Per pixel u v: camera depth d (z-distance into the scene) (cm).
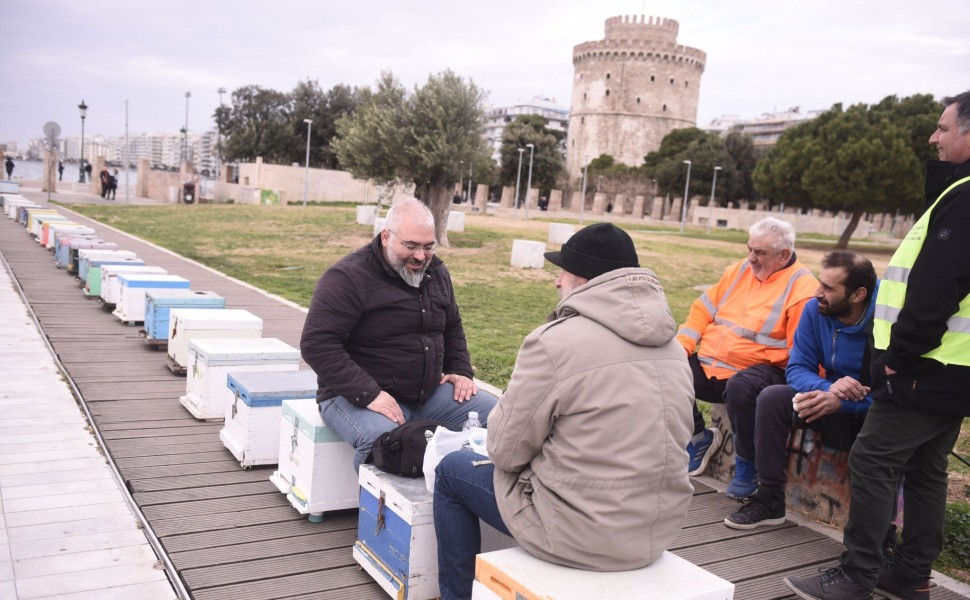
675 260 2603
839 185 4009
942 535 343
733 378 461
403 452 333
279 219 2981
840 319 412
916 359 306
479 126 2309
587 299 263
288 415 416
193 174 4550
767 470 425
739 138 6875
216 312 684
